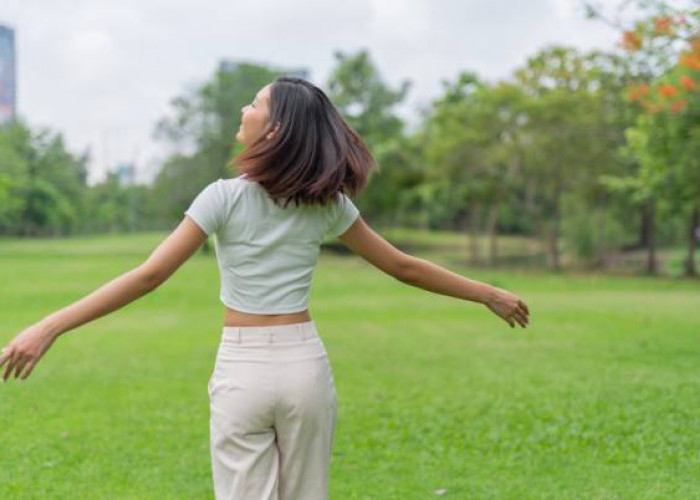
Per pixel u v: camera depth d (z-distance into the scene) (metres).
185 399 7.25
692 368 8.62
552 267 31.41
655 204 28.52
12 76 100.06
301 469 2.57
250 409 2.47
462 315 14.67
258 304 2.51
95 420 6.37
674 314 14.33
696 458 5.07
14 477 4.83
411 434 5.81
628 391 7.30
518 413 6.44
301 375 2.49
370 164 2.62
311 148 2.46
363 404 6.89
